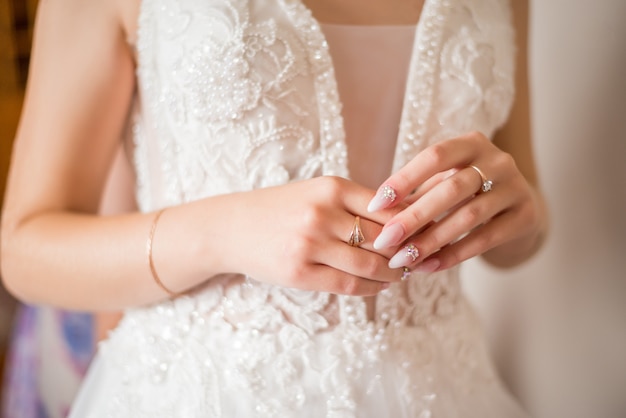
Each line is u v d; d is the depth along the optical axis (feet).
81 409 2.19
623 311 2.60
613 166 2.60
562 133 2.83
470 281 3.61
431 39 1.94
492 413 2.09
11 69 5.31
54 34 1.96
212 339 1.87
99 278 1.87
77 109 1.95
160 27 1.92
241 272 1.76
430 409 1.88
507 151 2.46
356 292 1.69
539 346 3.07
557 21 2.79
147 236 1.83
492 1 2.10
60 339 3.69
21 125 2.03
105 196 2.54
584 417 2.83
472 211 1.70
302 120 1.85
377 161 1.97
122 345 2.04
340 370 1.82
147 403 1.92
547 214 2.36
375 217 1.66
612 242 2.64
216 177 1.88
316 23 1.86
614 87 2.56
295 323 1.85
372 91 1.96
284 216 1.67
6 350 5.15
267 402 1.78
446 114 1.97
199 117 1.86
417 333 1.96
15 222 1.97
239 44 1.82
